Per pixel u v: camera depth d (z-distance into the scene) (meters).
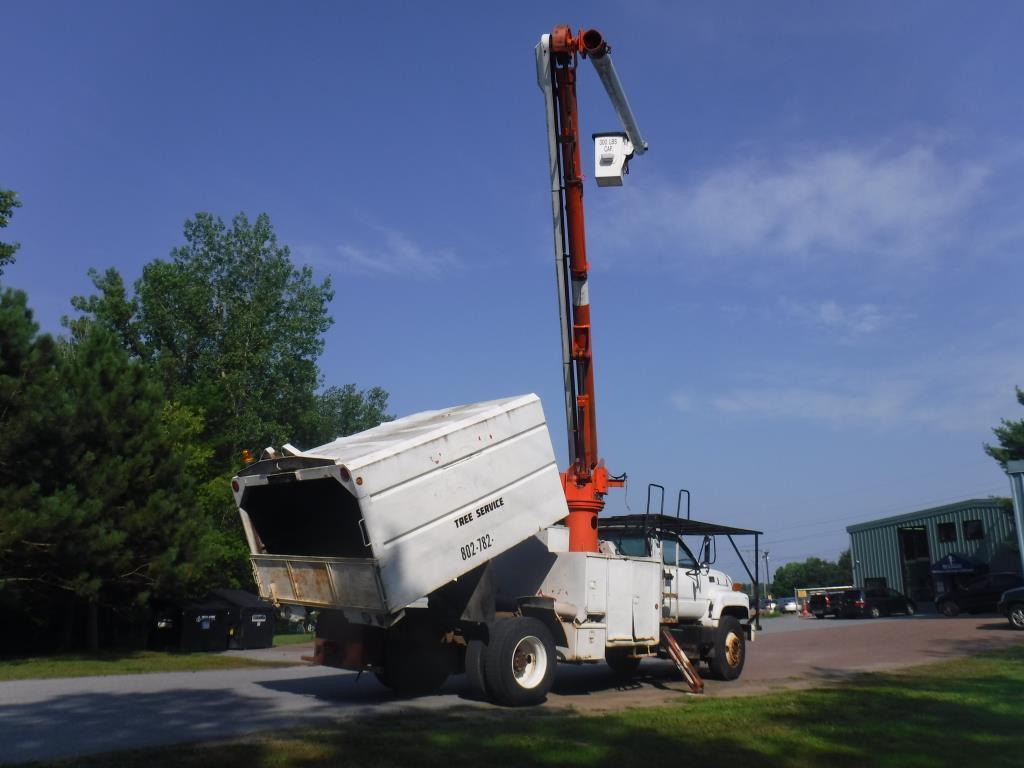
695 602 13.73
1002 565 49.59
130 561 19.50
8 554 17.28
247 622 21.78
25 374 17.56
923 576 54.81
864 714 9.28
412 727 8.54
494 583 10.69
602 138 12.21
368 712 9.88
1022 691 11.13
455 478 10.23
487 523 10.51
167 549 19.88
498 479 10.74
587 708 10.26
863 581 57.22
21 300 18.38
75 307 40.28
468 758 6.98
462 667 10.95
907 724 8.64
